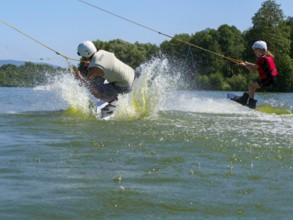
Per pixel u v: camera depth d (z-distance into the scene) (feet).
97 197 16.84
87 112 46.14
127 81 45.52
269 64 46.57
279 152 26.27
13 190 17.63
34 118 42.50
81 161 22.95
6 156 24.02
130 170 21.09
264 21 275.39
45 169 21.11
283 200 16.92
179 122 40.70
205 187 18.45
